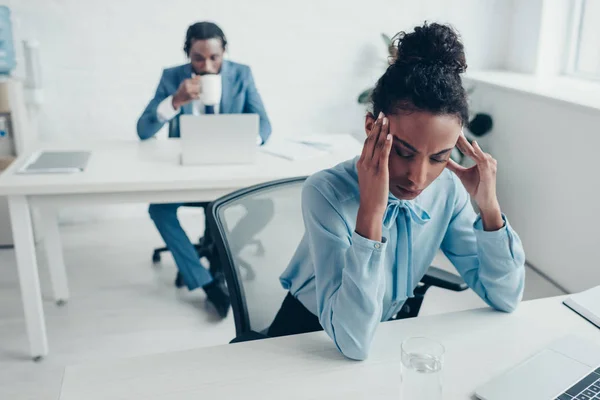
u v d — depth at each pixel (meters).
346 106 3.84
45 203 2.11
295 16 3.62
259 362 1.07
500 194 3.36
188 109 2.77
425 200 1.27
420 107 0.98
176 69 2.78
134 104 3.57
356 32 3.71
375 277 1.05
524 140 3.10
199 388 0.99
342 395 0.98
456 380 1.01
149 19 3.45
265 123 2.77
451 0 3.73
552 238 2.94
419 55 1.01
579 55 3.40
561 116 2.79
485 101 3.43
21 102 3.17
